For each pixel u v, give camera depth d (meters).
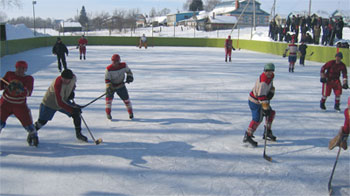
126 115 6.33
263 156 4.37
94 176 3.68
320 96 8.59
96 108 6.84
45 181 3.53
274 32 27.44
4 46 19.66
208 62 17.44
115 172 3.79
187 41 35.66
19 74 4.19
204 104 7.39
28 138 4.48
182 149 4.58
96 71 13.12
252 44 29.14
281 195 3.35
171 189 3.42
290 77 12.13
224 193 3.36
